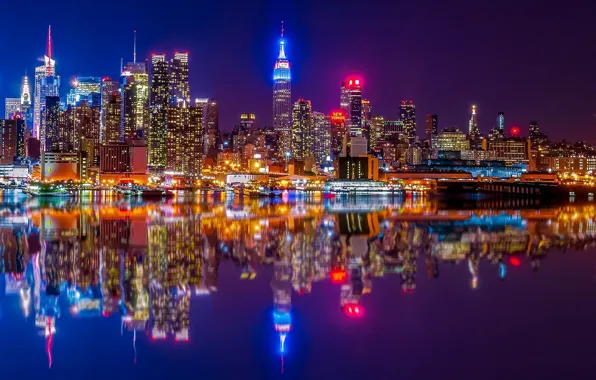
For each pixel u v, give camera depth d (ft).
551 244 354.95
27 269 271.08
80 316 198.18
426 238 386.93
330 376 153.69
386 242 366.43
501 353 164.76
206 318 195.52
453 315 197.06
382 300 215.10
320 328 186.19
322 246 347.77
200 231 428.15
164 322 191.62
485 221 523.29
